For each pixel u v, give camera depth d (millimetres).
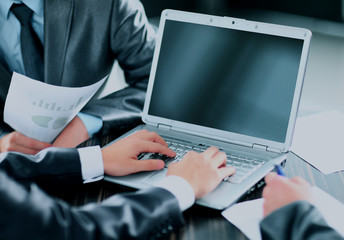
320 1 3730
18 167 1025
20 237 691
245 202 971
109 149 1104
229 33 1188
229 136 1186
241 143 1179
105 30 1586
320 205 937
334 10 3652
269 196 873
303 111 1418
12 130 1444
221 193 981
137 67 1604
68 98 1234
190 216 939
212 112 1201
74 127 1365
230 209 947
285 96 1133
